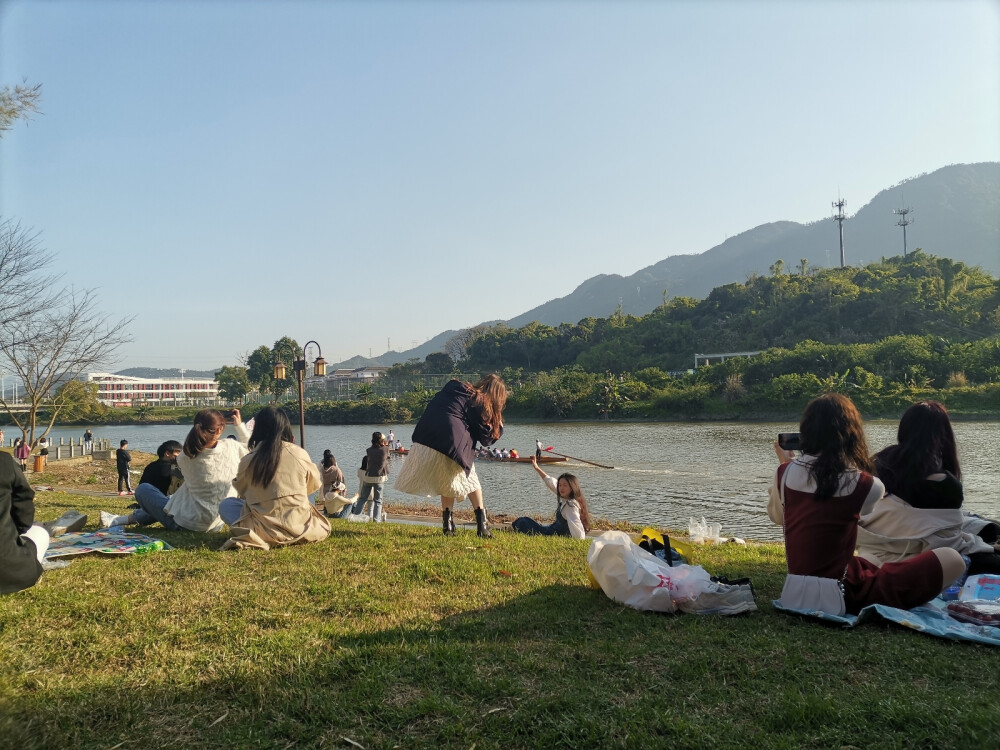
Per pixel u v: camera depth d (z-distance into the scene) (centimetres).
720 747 251
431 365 12775
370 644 354
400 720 274
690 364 9175
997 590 414
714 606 414
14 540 418
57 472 2375
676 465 2767
